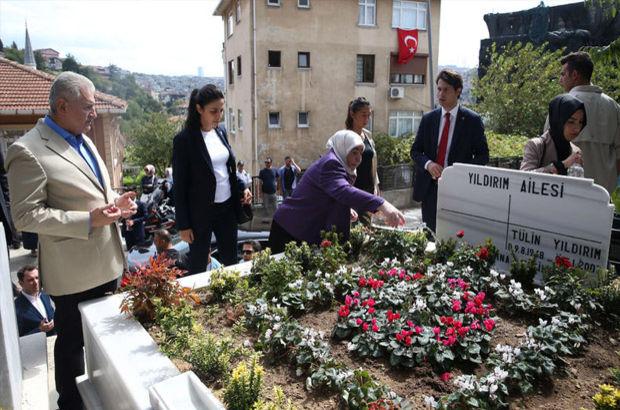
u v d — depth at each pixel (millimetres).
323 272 3266
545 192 3031
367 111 4441
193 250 3990
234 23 22328
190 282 3219
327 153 3482
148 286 2691
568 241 2951
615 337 2516
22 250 9922
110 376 2396
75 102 2740
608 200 2748
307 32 20219
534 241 3127
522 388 2018
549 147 3463
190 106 3797
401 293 2758
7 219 3303
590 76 3668
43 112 14211
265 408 1762
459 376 2107
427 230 4234
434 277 2965
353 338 2412
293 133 20938
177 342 2301
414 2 22047
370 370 2227
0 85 14867
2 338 2348
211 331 2600
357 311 2633
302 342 2236
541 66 21234
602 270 2762
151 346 2346
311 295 2812
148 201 8836
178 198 3852
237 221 4270
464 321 2521
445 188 3631
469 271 3047
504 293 2787
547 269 2920
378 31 21422
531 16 21297
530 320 2660
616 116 3576
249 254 4504
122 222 7566
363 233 3885
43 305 4441
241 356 2275
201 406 1749
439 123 4102
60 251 2807
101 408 2695
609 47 3980
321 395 2010
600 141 3553
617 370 2102
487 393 1927
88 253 2871
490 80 22984
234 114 23906
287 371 2205
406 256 3498
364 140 4539
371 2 21234
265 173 14875
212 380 2098
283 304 2828
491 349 2359
